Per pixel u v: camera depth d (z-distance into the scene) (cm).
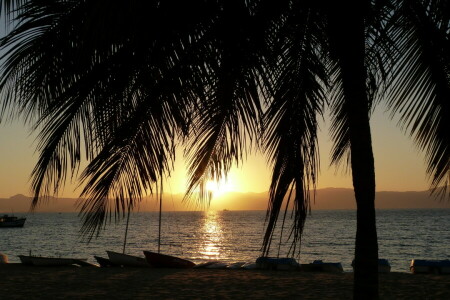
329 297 1146
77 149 397
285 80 434
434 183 443
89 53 367
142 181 417
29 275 1691
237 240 7250
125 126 398
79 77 384
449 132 440
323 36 446
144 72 397
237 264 2169
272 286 1354
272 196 407
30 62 375
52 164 393
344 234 8800
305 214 409
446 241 6781
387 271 1822
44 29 370
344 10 402
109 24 339
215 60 407
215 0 397
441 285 1320
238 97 440
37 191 391
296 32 425
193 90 409
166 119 416
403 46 443
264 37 402
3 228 11500
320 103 451
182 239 7669
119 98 396
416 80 445
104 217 411
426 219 16888
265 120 425
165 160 420
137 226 13138
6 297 1192
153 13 376
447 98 441
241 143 451
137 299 1157
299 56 441
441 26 420
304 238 7762
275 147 420
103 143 398
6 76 373
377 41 435
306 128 438
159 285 1406
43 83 381
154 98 402
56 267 2067
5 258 2364
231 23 399
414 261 1888
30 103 385
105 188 410
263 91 425
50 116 389
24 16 364
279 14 401
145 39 381
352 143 406
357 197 405
